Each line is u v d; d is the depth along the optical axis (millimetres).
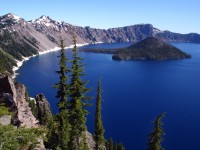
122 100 188750
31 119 50188
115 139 121250
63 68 35219
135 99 192875
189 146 114688
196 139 121688
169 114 157625
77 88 35062
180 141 119562
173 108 170750
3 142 26453
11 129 29594
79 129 37094
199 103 184250
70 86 35156
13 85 51281
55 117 37625
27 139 29391
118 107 169875
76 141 37594
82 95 35562
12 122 45000
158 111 163375
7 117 42812
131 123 141000
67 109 36438
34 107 59969
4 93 48469
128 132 129125
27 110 52000
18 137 29094
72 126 36844
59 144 36812
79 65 35062
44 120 57219
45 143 36594
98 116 52781
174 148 112688
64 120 36812
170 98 198500
